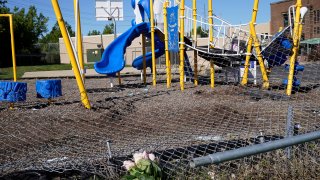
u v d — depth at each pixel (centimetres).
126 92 1088
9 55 4722
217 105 717
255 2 1016
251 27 1034
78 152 443
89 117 648
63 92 1105
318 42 970
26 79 1908
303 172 381
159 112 688
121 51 1294
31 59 4938
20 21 5062
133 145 464
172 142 473
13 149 472
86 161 394
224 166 380
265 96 863
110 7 2308
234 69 1192
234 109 695
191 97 888
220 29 1245
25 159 420
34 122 619
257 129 530
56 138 520
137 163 318
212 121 606
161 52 1608
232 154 253
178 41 1143
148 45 2712
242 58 1128
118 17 2327
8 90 746
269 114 645
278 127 538
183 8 1142
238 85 1039
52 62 5125
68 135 537
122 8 2319
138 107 748
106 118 642
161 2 1375
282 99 827
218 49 1186
